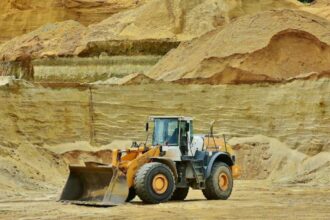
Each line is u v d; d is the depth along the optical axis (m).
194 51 67.00
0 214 26.23
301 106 47.41
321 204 30.08
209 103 50.75
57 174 42.53
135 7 111.94
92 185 30.09
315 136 46.00
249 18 63.41
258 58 56.41
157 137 31.59
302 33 58.28
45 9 121.19
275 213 26.67
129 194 30.83
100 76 89.56
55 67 93.38
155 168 29.59
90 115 50.47
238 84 50.53
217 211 27.30
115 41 89.50
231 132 49.47
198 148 31.94
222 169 32.38
